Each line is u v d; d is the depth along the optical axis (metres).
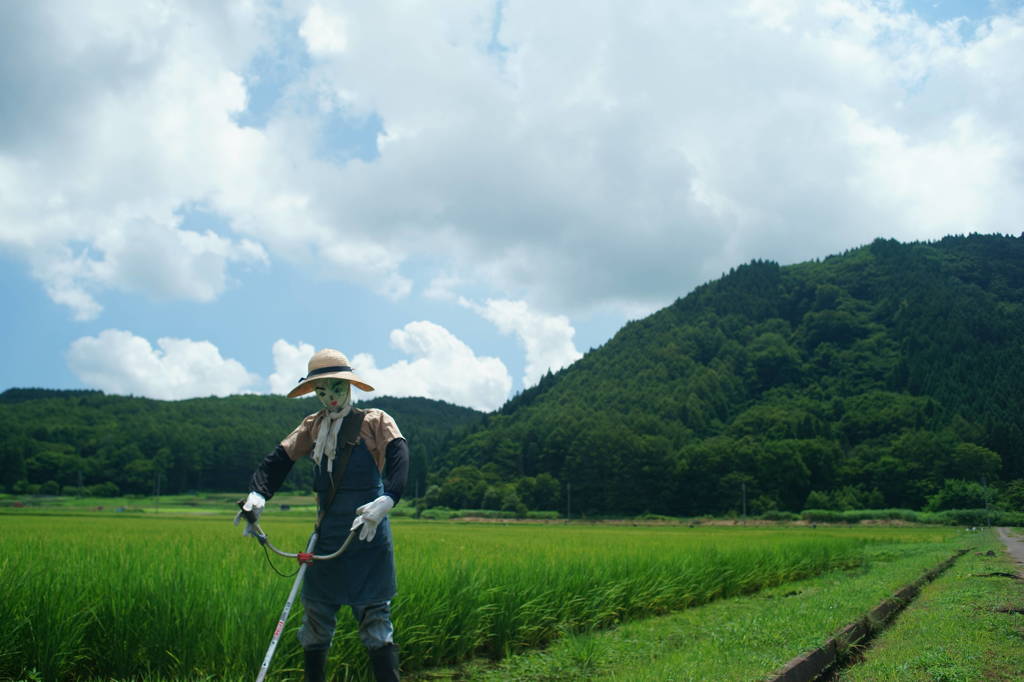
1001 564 18.69
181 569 6.88
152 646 5.45
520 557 11.73
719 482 115.44
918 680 5.45
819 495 110.62
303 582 4.36
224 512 92.12
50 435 155.00
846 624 7.14
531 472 139.62
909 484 109.06
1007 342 178.62
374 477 4.37
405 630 6.32
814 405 162.88
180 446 153.25
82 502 123.56
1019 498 100.81
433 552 12.59
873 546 31.69
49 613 5.33
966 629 7.38
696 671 5.30
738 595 13.55
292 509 117.94
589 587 9.25
